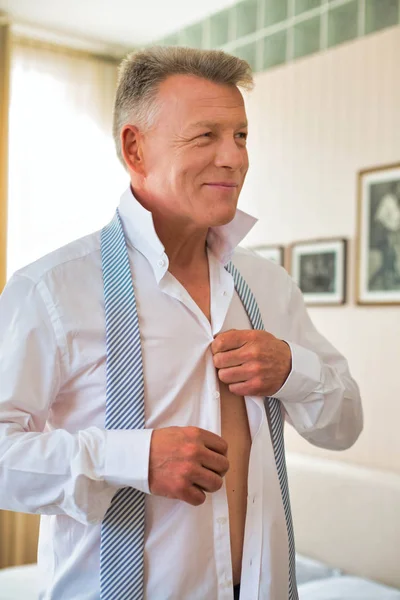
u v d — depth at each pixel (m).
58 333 0.97
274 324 1.22
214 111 0.98
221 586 0.98
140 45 3.53
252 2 3.02
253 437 1.06
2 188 3.08
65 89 3.40
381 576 2.20
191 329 1.04
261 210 2.96
